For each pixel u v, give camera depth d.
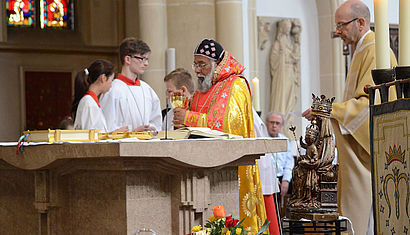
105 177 4.29
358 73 6.68
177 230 4.25
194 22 10.73
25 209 5.06
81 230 4.54
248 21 11.76
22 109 12.95
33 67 13.08
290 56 13.16
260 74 12.92
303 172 5.33
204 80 5.89
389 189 4.12
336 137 6.58
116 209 4.20
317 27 13.43
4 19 12.73
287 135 12.98
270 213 6.25
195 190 4.23
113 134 4.59
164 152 3.95
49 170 4.62
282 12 13.19
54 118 13.22
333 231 5.09
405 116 3.88
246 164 4.50
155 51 10.65
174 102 5.14
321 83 13.41
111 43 13.54
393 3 13.60
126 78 7.36
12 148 4.77
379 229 4.29
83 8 13.41
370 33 6.71
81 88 6.36
